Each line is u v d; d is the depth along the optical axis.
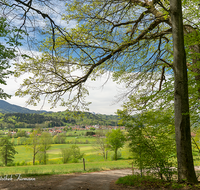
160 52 9.23
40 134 38.75
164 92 8.30
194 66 7.05
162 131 7.60
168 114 8.46
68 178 9.59
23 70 7.59
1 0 5.04
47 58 7.57
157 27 9.32
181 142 5.66
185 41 6.81
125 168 16.38
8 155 41.00
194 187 4.77
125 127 7.70
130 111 9.08
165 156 6.76
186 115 5.75
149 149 7.08
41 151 38.62
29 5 4.77
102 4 7.30
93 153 53.56
